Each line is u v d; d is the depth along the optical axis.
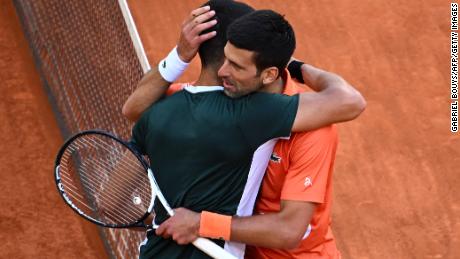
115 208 15.45
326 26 37.53
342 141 31.33
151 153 14.31
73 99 30.95
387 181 29.84
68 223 27.91
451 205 29.06
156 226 14.58
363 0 39.00
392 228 28.20
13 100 31.97
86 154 16.48
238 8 14.38
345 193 29.33
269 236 13.88
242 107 13.64
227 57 13.30
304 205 14.09
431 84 34.34
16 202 28.52
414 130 32.03
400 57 35.81
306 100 13.83
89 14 33.50
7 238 27.41
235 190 14.02
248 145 13.65
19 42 34.59
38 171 29.50
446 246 27.66
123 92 28.92
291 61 15.73
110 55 30.91
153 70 14.73
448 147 31.33
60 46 33.28
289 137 13.72
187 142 13.75
